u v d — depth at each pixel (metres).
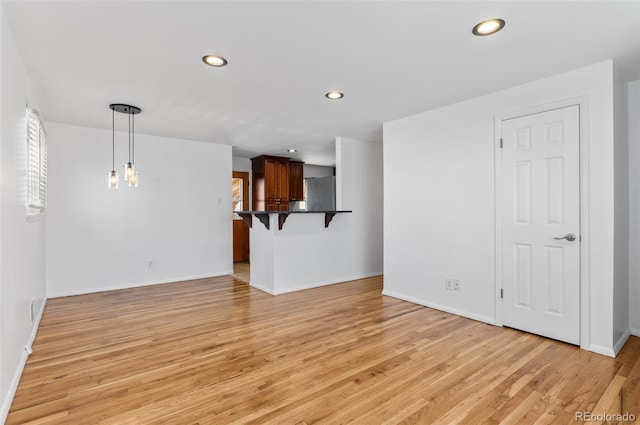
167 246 5.05
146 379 2.16
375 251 5.60
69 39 2.11
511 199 3.03
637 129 2.85
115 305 3.84
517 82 2.89
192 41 2.15
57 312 3.58
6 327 1.87
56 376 2.20
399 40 2.16
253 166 7.05
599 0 1.74
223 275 5.60
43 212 3.63
